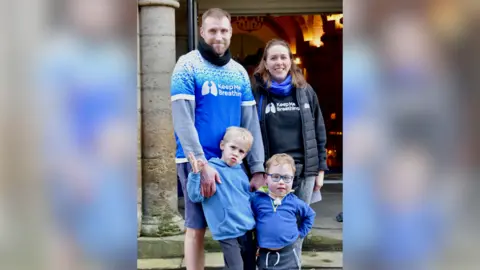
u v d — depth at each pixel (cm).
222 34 276
